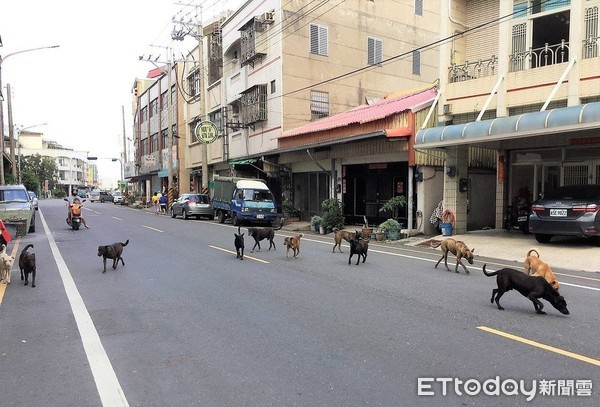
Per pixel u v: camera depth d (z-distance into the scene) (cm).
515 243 1335
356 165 2091
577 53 1322
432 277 907
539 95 1422
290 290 791
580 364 457
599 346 507
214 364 466
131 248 1354
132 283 862
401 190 1880
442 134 1438
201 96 2969
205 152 2947
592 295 756
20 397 399
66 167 11119
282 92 2548
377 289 796
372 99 2830
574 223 1160
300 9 2594
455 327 577
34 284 845
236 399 390
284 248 1363
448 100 1684
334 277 906
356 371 445
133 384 422
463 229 1605
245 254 1231
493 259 1180
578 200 1183
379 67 2906
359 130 1939
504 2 1498
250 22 2783
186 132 4188
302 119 2619
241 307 683
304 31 2617
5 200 1809
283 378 431
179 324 602
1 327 597
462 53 1778
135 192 6406
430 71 3184
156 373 446
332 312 651
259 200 2189
